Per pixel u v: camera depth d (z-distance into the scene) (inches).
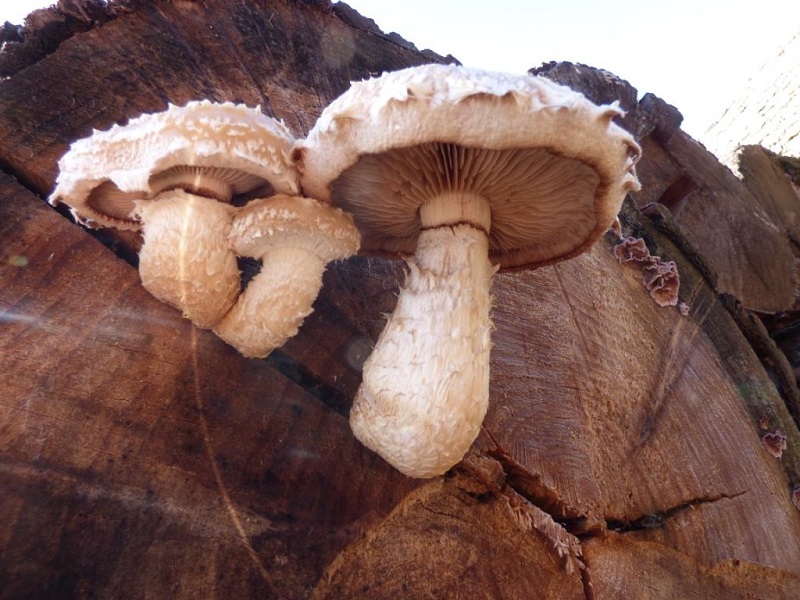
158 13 9.5
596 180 7.3
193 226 6.8
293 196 7.1
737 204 21.8
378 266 10.1
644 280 15.2
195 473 6.9
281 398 7.8
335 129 6.5
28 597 5.8
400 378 7.0
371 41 12.3
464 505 9.0
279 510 7.3
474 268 7.7
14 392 6.4
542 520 9.8
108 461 6.5
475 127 6.1
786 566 13.3
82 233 7.3
